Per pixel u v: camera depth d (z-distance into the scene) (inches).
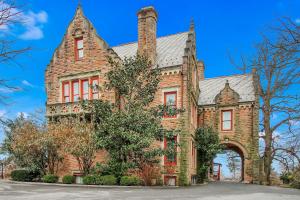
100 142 889.5
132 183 874.8
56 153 1054.4
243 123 1331.2
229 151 1708.9
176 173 1020.5
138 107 931.3
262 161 1307.8
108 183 887.1
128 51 1270.9
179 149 1032.2
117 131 874.8
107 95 1080.8
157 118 938.7
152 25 1170.0
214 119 1379.2
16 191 710.5
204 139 1229.1
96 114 959.0
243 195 681.0
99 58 1132.5
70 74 1181.7
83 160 991.0
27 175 1064.8
